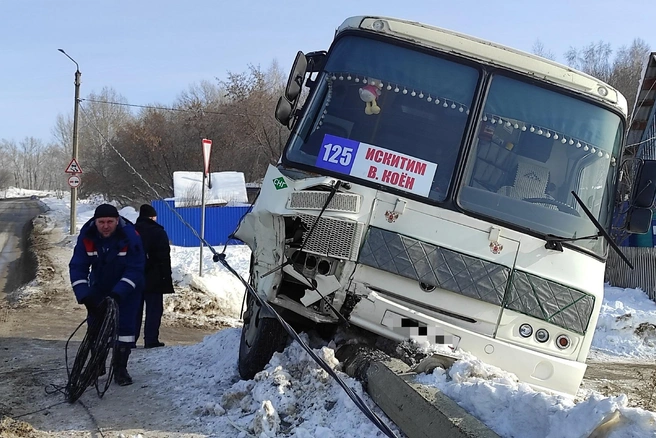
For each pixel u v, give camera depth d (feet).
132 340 21.38
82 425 17.07
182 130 146.41
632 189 19.61
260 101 148.56
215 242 81.82
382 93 19.30
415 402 13.93
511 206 18.60
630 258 61.62
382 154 18.71
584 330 18.31
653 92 59.00
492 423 13.29
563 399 12.96
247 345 21.12
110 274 20.89
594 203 19.30
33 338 30.89
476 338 17.69
